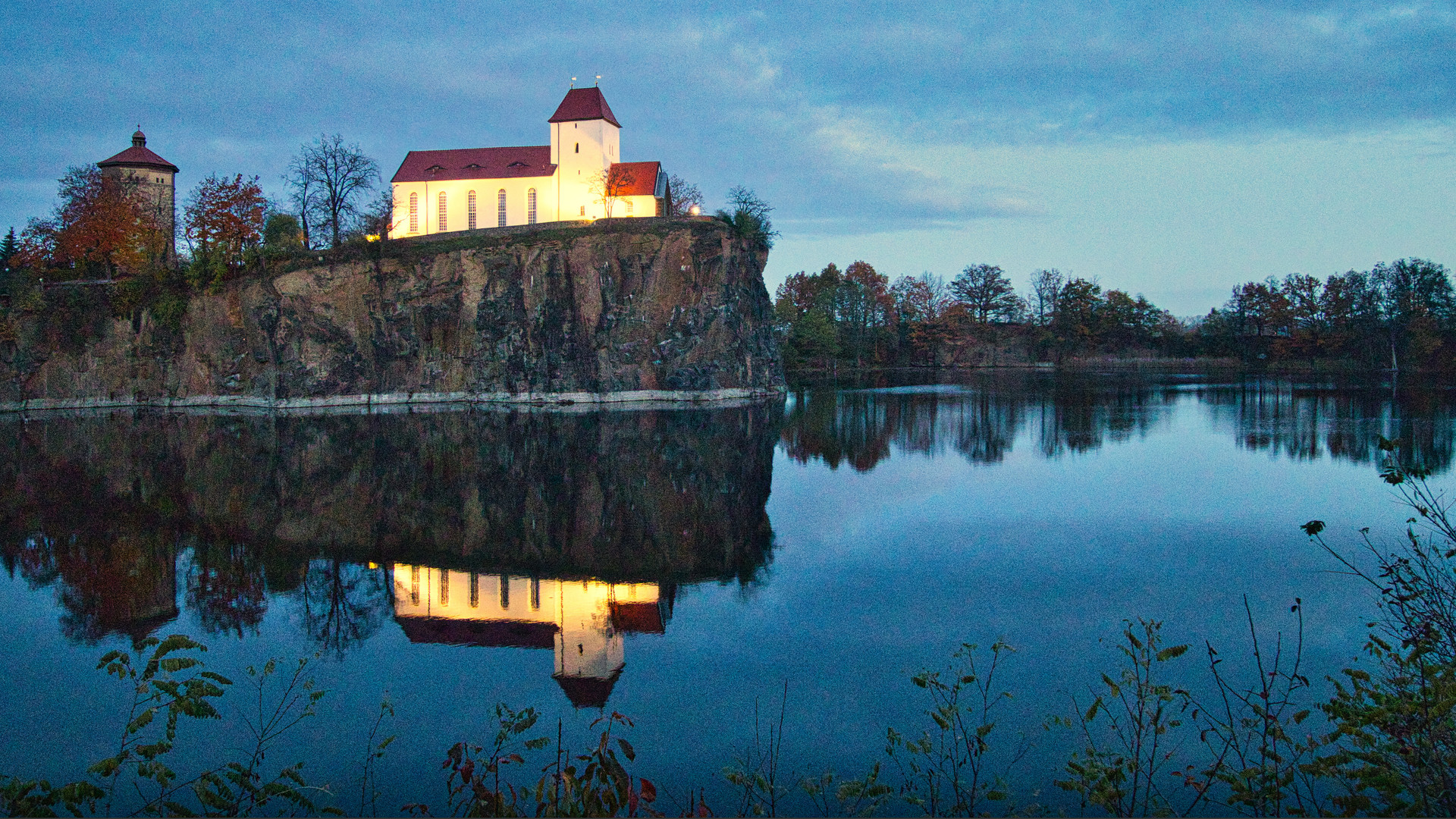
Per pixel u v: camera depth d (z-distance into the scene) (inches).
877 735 509.0
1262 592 780.6
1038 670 605.9
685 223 3356.3
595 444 2052.2
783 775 462.3
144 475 1628.9
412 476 1599.4
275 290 3134.8
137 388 3307.1
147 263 3373.5
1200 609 737.0
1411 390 3250.5
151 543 1081.4
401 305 3277.6
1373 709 344.8
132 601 828.6
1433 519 389.7
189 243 3304.6
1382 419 2257.6
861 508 1245.1
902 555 957.8
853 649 663.8
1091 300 5871.1
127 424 2655.0
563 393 3228.3
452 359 3324.3
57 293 3321.9
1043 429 2188.7
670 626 729.0
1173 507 1188.5
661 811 422.0
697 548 1027.3
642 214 3553.2
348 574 930.1
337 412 3026.6
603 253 3248.0
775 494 1371.8
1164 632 680.4
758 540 1059.3
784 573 894.4
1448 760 331.9
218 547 1063.0
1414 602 439.2
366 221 3476.9
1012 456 1737.2
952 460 1699.1
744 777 396.2
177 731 533.6
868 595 807.7
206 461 1815.9
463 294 3294.8
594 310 3240.7
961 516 1167.0
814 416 2652.6
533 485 1489.9
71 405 3262.8
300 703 574.6
